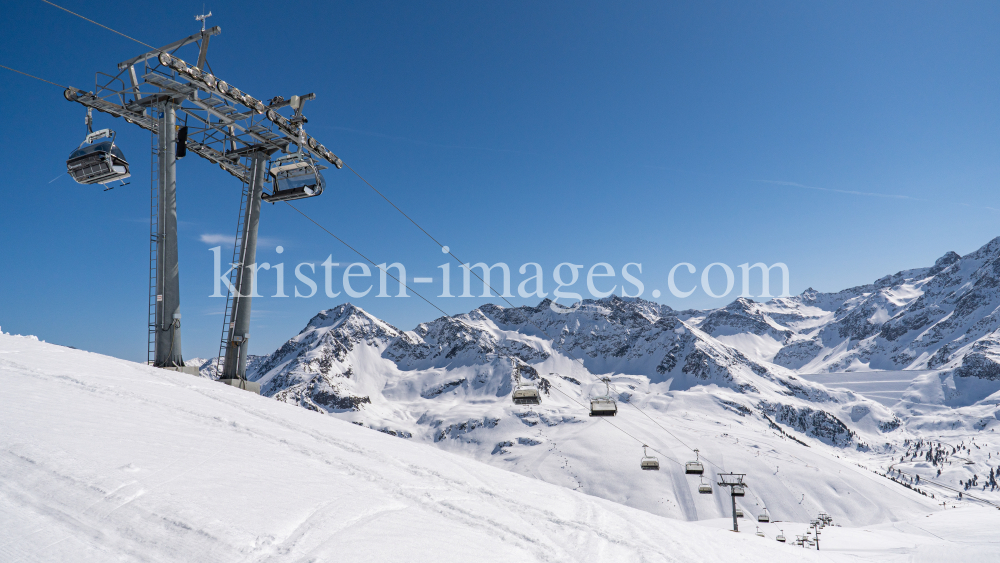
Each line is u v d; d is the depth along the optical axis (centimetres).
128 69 2280
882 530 17600
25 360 1282
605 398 4006
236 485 774
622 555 949
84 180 2295
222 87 2348
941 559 8781
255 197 2658
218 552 569
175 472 766
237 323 2475
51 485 630
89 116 2300
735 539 1714
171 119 2327
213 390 1521
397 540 719
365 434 1436
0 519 538
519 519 1012
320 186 2692
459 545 767
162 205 2245
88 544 532
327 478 938
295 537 654
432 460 1338
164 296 2203
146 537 571
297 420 1358
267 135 2656
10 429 769
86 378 1234
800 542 11106
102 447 789
